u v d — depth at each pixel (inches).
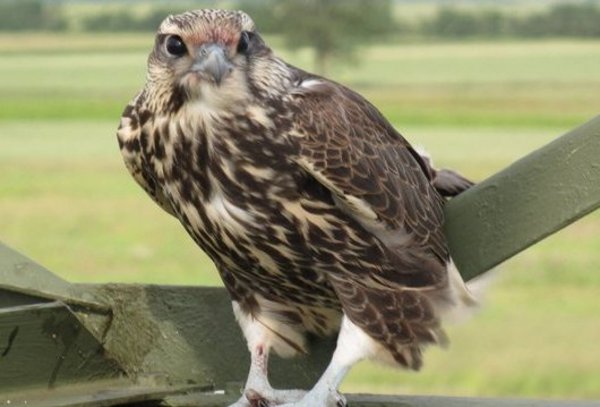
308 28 7111.2
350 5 7234.3
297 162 410.9
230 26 409.7
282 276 424.5
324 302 432.1
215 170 411.5
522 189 399.2
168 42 410.0
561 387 1032.8
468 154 3221.0
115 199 2490.2
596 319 1270.9
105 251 1841.8
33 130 4456.2
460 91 6107.3
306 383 444.5
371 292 422.6
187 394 418.6
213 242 426.6
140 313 422.3
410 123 4606.3
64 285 411.2
